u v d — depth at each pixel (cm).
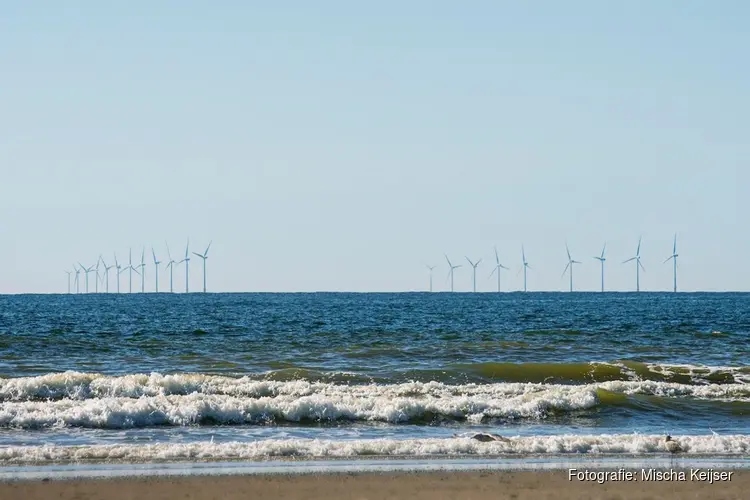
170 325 19375
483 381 8569
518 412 6519
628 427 6153
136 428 5709
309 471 4256
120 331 16600
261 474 4178
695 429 6122
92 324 19938
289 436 5531
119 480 4028
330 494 3825
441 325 19625
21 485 3906
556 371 8969
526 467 4428
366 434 5653
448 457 4672
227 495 3794
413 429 5884
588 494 3888
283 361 10475
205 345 12875
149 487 3906
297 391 7238
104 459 4491
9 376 8875
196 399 6259
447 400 6538
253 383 7369
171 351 11862
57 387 7019
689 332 16900
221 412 5997
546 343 13738
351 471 4269
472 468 4375
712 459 4753
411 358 11044
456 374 8800
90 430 5600
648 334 16162
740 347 13225
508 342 13400
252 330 17075
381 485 3978
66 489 3850
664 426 6231
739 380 8712
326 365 9994
